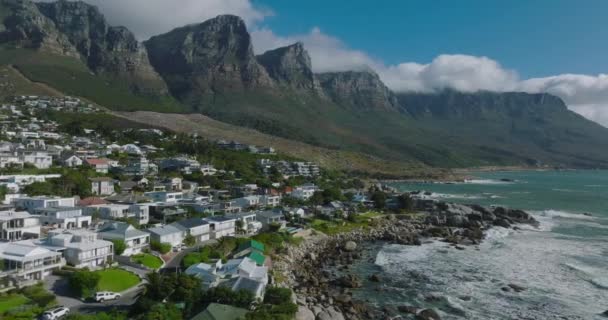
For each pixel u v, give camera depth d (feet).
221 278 217.36
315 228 404.16
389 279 282.15
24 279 199.00
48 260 211.41
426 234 426.10
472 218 503.20
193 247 293.02
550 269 304.50
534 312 230.89
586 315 227.40
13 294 186.60
